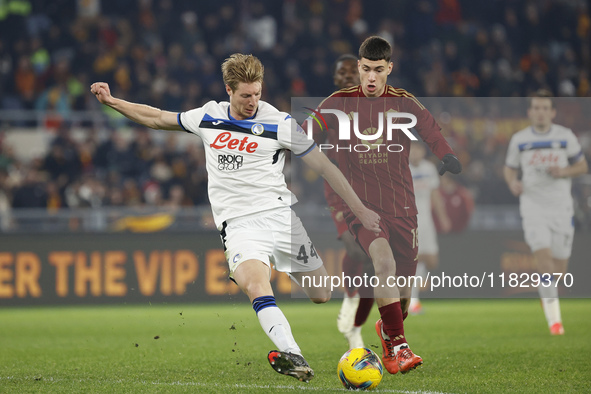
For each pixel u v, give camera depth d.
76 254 41.78
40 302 41.44
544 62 69.75
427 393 15.88
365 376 16.02
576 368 19.53
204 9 66.94
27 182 46.56
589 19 72.56
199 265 42.66
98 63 59.28
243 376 18.56
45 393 16.08
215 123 17.22
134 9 65.31
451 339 26.55
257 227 16.86
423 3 69.88
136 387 16.73
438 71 66.19
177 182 50.72
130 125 53.53
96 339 27.52
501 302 43.50
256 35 67.31
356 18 68.56
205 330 30.38
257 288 15.83
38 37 62.16
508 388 16.56
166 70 60.56
